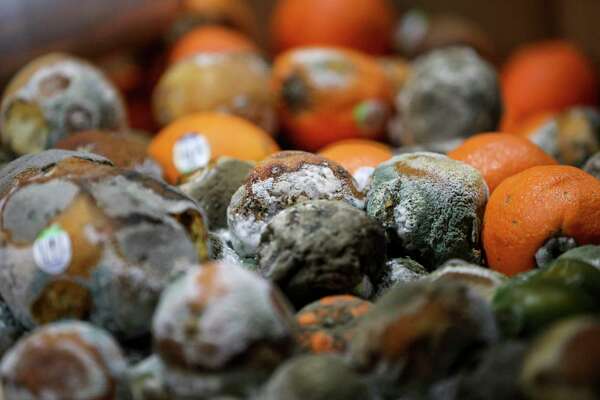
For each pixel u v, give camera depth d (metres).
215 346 0.47
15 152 0.77
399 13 1.30
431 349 0.46
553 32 1.35
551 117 0.91
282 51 1.05
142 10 0.96
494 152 0.66
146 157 0.70
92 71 0.79
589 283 0.51
